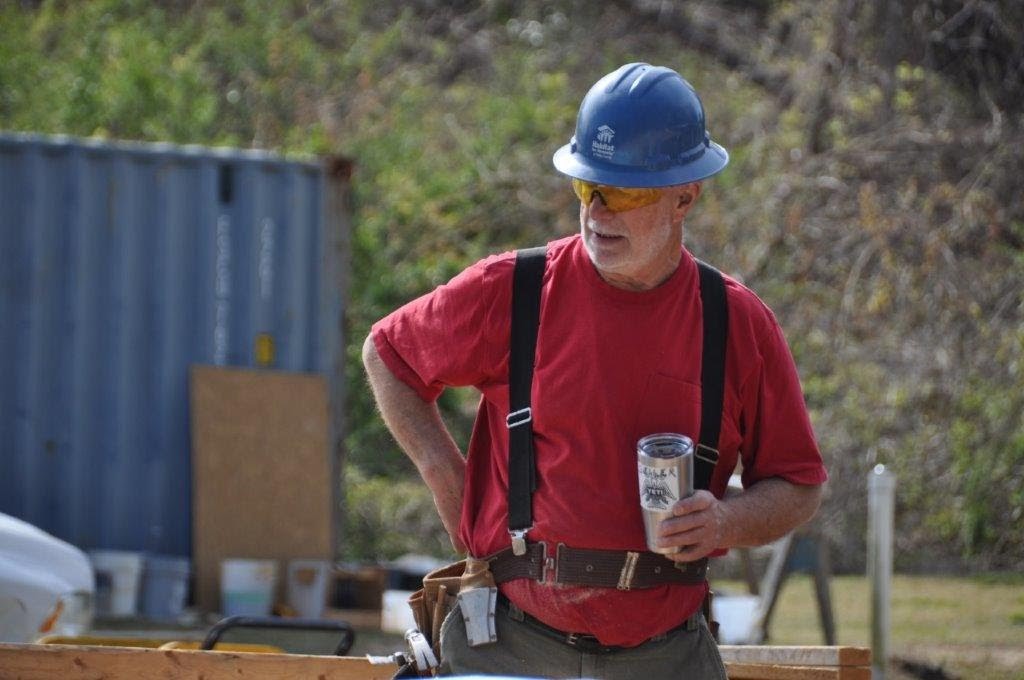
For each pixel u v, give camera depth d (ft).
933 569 144.77
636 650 39.93
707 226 170.40
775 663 50.62
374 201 198.29
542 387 39.70
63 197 128.16
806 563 108.37
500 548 40.75
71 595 77.10
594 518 39.24
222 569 124.98
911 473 148.66
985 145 166.71
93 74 212.84
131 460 128.57
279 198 132.16
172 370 129.80
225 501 128.67
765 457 41.63
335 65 235.61
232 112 220.84
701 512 37.91
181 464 129.39
